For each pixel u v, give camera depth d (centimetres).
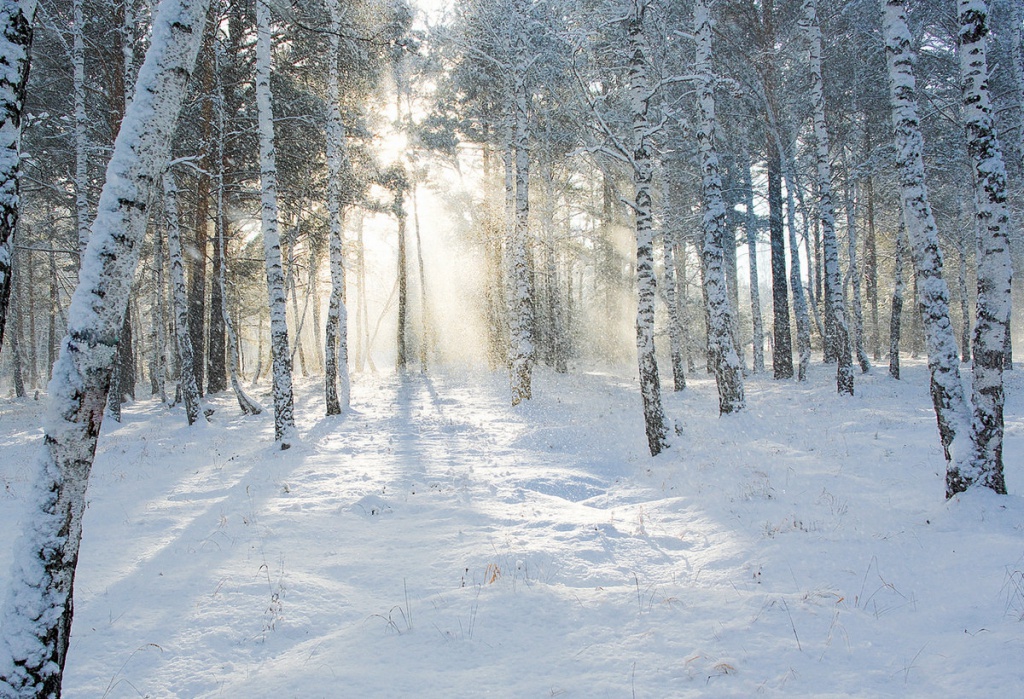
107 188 302
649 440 1134
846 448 1020
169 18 324
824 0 1861
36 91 1772
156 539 653
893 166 2025
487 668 369
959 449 664
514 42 1684
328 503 804
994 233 645
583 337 3319
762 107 2097
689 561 588
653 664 367
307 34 1658
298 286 3397
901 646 377
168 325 3259
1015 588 443
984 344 651
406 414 1700
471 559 570
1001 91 1831
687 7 1784
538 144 2044
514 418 1605
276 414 1244
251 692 343
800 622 419
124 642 419
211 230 2380
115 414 1755
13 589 271
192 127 1894
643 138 1141
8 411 2202
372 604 480
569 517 729
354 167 2109
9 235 277
